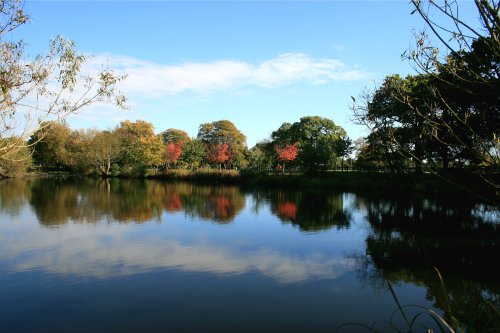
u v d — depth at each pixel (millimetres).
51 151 62812
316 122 61812
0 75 5492
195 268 11992
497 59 2744
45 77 5832
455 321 4012
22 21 5434
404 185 30562
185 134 91375
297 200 30281
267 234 17156
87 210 24172
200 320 8297
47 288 10211
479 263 12211
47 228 18281
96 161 62000
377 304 9086
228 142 72000
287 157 52781
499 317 4184
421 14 2854
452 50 2838
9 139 5711
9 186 41281
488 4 2631
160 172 59844
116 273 11461
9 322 8250
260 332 7715
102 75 6133
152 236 16641
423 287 10117
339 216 22016
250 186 45625
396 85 4238
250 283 10602
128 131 68938
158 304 9148
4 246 14648
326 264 12406
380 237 16312
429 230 17531
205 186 45281
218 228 18609
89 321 8266
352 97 4387
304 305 9078
